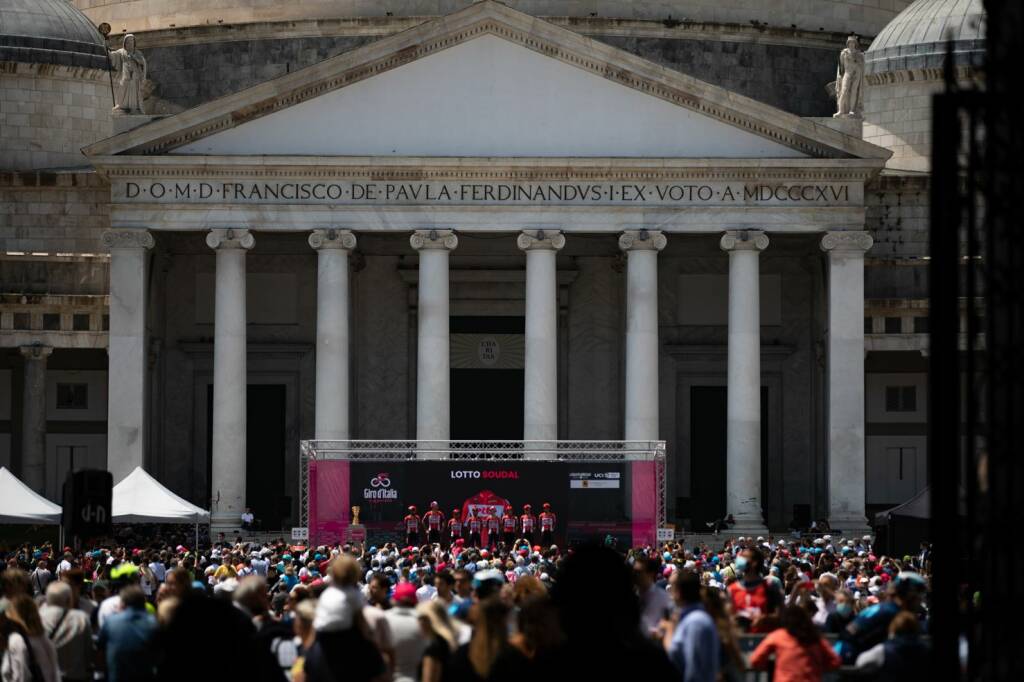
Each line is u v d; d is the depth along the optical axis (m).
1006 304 20.64
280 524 104.19
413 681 31.45
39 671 32.22
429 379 94.44
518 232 95.06
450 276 104.75
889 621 35.81
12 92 109.69
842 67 96.12
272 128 94.44
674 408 104.88
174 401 103.25
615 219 94.88
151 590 52.59
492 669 25.38
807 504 103.44
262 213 94.38
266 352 104.19
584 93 94.88
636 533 80.69
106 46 112.88
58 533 88.94
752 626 36.59
